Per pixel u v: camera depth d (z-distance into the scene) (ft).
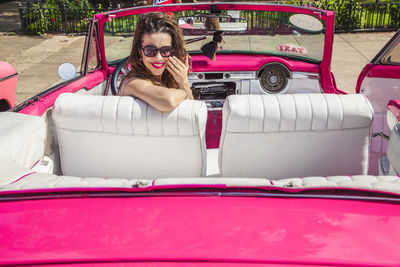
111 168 6.91
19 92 23.73
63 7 40.73
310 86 13.71
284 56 13.85
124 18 11.89
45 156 8.05
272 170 6.80
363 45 34.01
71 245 3.79
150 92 6.40
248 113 6.28
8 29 41.19
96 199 4.54
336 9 38.73
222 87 13.98
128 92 6.79
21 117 7.23
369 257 3.59
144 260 3.60
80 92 10.14
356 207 4.30
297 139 6.49
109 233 3.92
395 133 6.48
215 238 3.81
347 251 3.65
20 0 58.90
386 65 11.02
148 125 6.36
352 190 4.62
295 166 6.76
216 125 12.98
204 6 12.21
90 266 3.58
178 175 6.86
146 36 7.07
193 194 4.62
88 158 6.87
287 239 3.79
